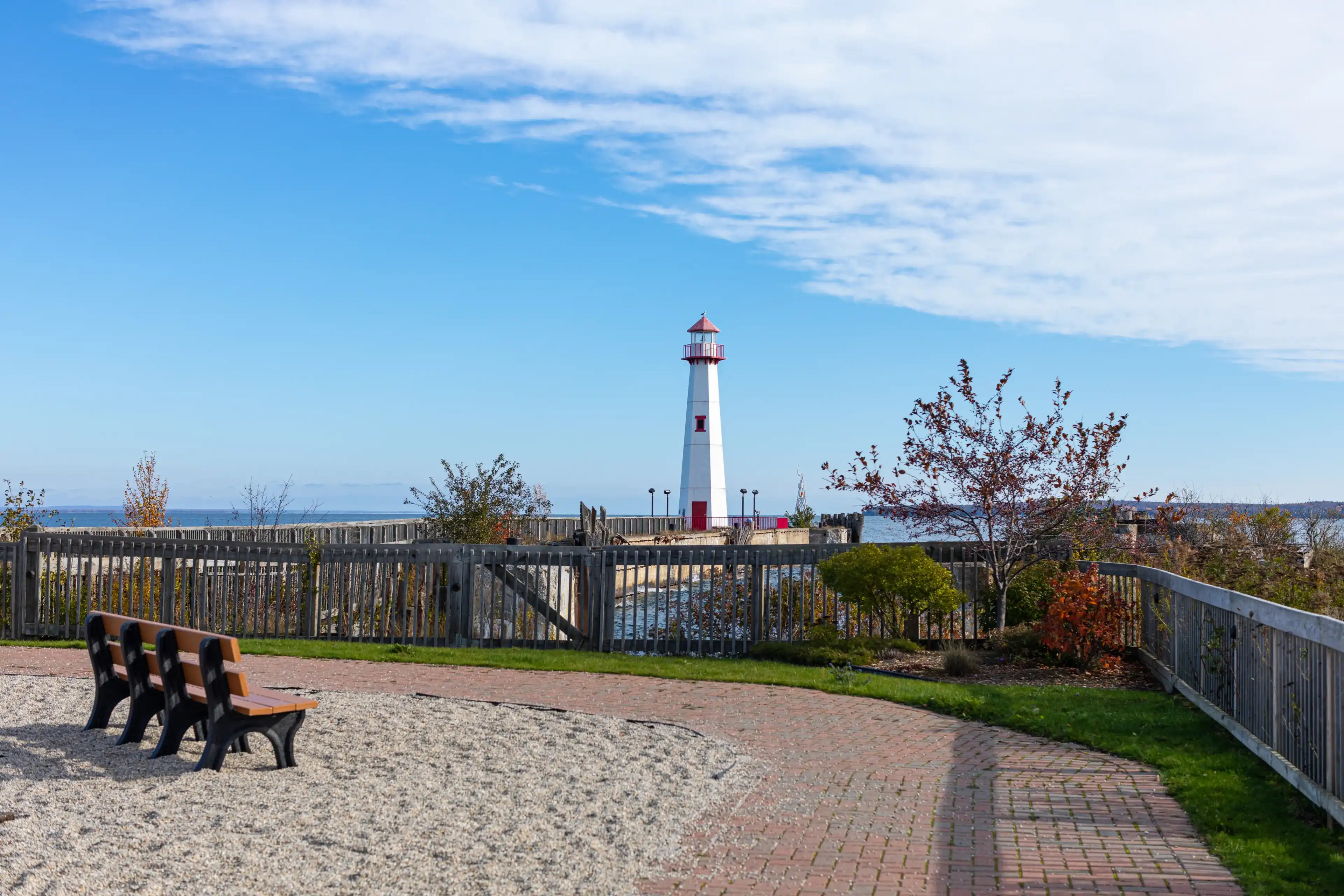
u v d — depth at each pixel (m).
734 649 15.45
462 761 8.28
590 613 15.95
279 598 16.70
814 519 55.03
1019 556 15.68
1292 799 7.34
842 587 14.81
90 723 9.37
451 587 16.17
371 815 6.77
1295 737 7.64
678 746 8.91
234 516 25.98
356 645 15.40
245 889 5.43
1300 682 7.51
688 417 56.56
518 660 14.00
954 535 15.95
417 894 5.41
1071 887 5.69
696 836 6.49
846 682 12.32
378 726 9.48
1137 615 14.37
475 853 6.03
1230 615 9.59
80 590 16.89
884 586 14.47
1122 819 6.98
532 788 7.48
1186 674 11.36
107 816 6.65
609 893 5.48
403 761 8.24
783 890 5.59
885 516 16.38
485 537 23.92
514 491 25.00
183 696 8.47
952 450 15.66
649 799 7.24
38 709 10.18
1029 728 9.93
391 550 16.45
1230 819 6.93
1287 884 5.66
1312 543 18.05
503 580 16.20
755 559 15.58
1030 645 14.20
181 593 16.78
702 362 56.25
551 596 17.67
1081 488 15.28
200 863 5.80
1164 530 17.56
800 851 6.24
